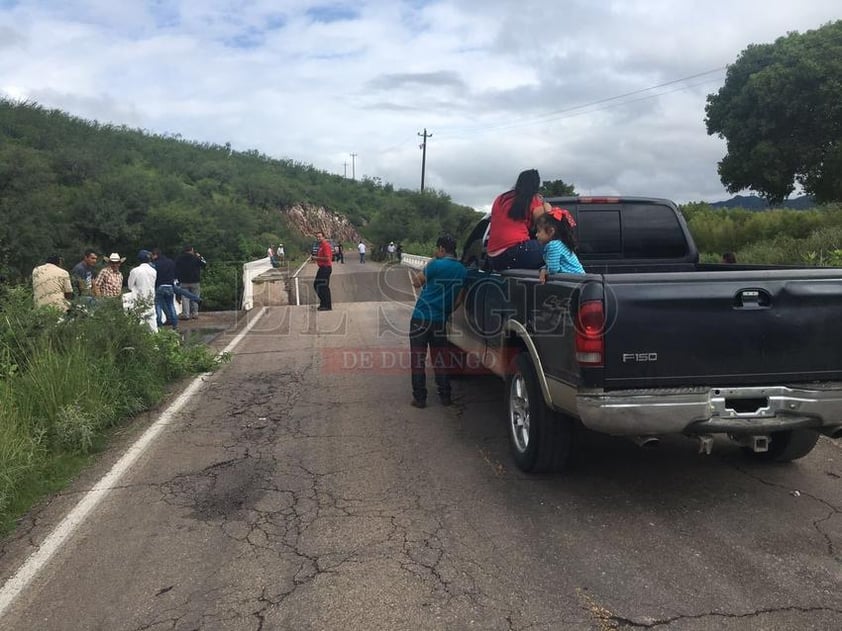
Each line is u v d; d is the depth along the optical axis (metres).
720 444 5.73
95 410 6.23
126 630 3.22
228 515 4.49
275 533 4.20
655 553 3.84
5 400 5.73
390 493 4.80
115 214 37.91
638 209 6.32
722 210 24.12
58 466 5.46
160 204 41.22
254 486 5.00
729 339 4.09
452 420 6.65
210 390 8.14
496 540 4.04
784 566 3.66
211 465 5.48
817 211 20.94
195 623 3.26
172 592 3.54
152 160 67.19
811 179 23.95
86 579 3.71
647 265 6.31
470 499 4.66
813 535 4.02
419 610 3.32
